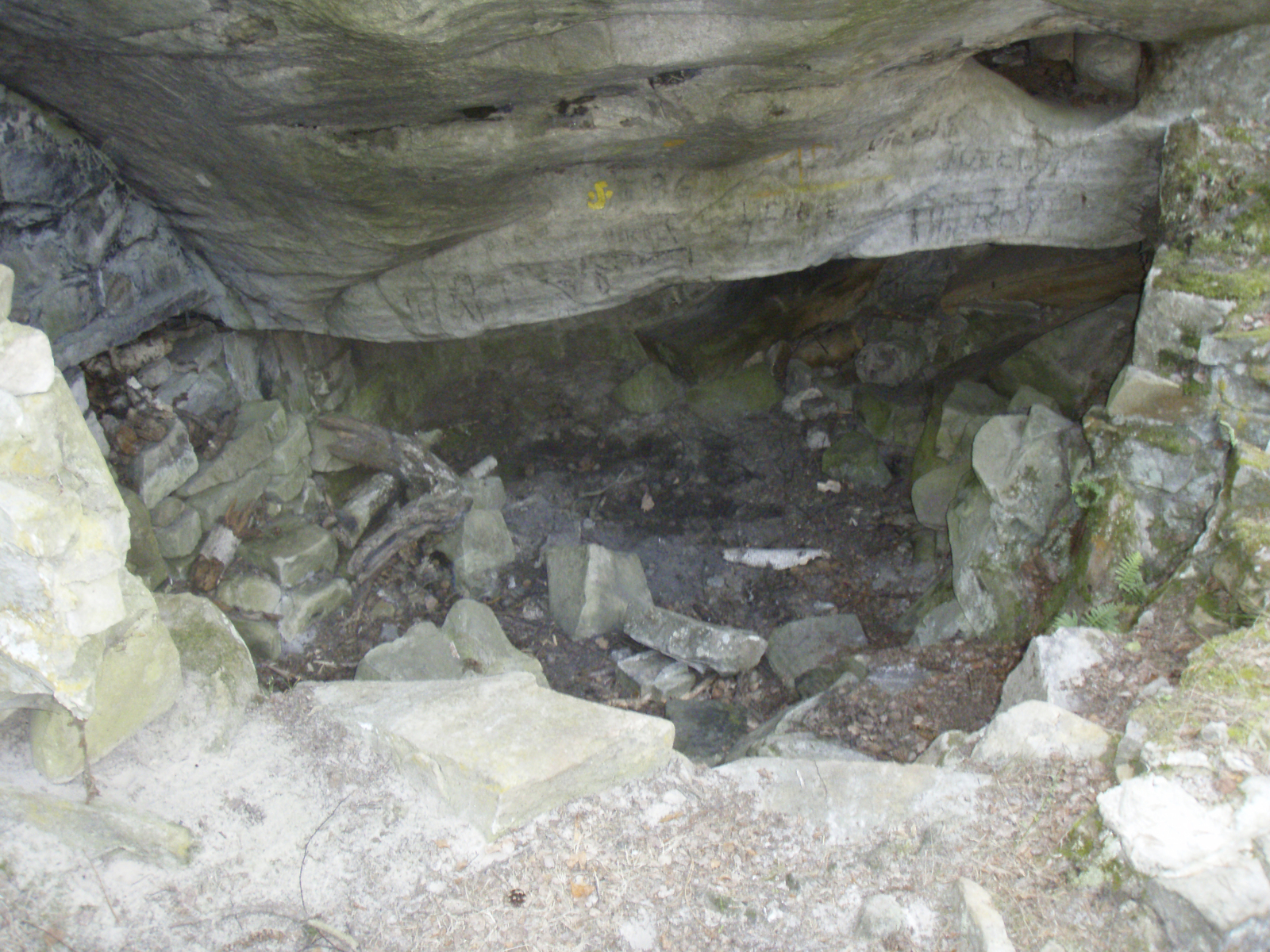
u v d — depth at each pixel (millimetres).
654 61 3543
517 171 4418
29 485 2445
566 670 6035
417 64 3277
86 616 2604
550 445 8164
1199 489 4246
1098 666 3709
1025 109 4766
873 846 2959
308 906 2797
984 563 5203
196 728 3328
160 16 3000
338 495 6707
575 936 2680
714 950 2645
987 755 3287
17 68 3578
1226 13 3910
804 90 4117
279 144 3943
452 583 6625
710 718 5438
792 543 7238
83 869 2811
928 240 5395
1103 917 2543
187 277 5230
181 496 5484
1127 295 6883
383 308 5605
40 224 4211
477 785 2967
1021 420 5215
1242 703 2961
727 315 8633
